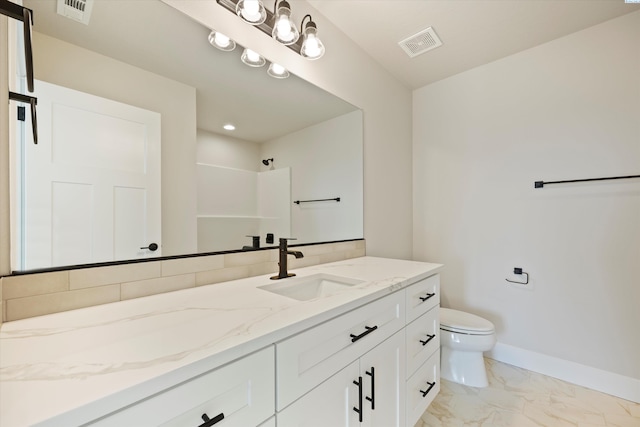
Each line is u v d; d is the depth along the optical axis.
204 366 0.52
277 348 0.66
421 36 1.80
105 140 0.88
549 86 1.87
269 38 1.34
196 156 1.12
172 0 1.03
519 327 1.99
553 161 1.86
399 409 1.13
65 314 0.74
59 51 0.80
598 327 1.70
